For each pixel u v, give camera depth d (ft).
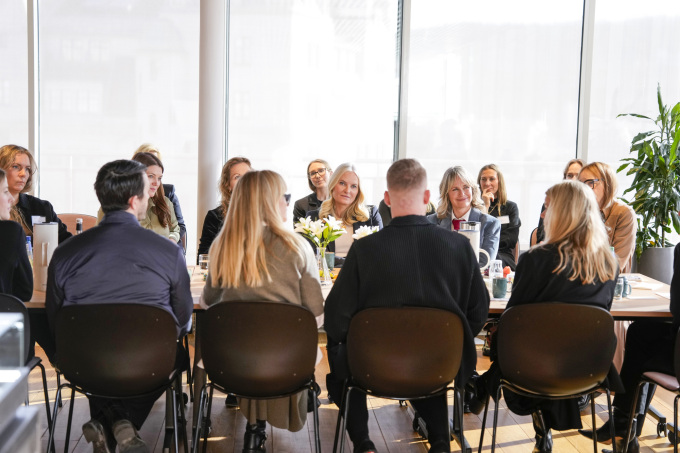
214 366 8.38
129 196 8.59
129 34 19.29
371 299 8.32
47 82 19.35
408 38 19.56
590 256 8.59
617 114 20.33
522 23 19.93
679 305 9.14
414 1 19.51
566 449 10.66
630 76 20.18
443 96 19.98
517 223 16.34
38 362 9.65
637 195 18.02
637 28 20.02
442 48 19.77
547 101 20.27
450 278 8.30
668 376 9.41
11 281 9.41
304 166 19.98
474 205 13.85
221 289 8.81
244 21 19.25
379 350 8.10
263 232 8.64
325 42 19.58
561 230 8.74
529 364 8.52
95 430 8.57
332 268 11.91
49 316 8.75
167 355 8.36
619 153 20.45
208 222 14.60
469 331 8.48
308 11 19.39
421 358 8.10
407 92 19.81
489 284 10.91
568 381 8.52
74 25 19.17
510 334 8.54
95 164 19.71
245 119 19.62
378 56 19.76
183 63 19.47
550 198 8.93
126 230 8.52
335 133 19.94
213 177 18.34
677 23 20.02
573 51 20.13
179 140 19.72
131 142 19.69
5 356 3.43
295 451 10.55
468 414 12.19
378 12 19.58
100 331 8.08
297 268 8.64
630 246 13.06
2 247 9.25
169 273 8.61
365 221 13.83
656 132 18.04
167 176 19.83
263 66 19.47
